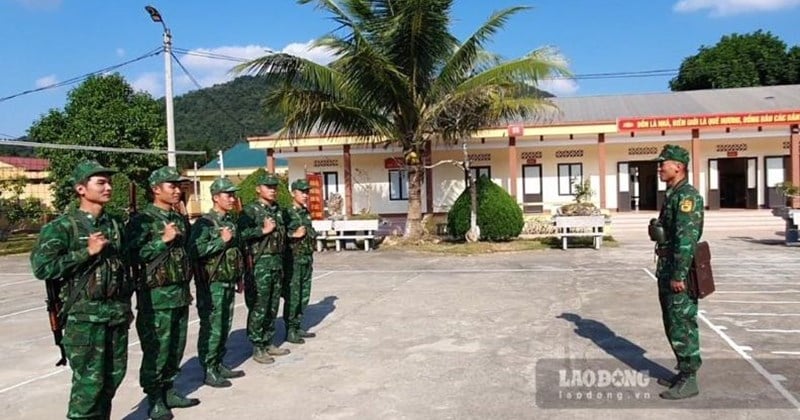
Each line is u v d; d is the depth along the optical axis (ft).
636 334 22.27
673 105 84.38
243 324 27.07
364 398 16.65
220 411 16.17
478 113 54.90
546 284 34.06
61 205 88.84
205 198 107.04
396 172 81.25
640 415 14.74
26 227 92.53
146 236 15.37
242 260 19.51
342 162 82.64
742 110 79.25
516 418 14.83
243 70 51.57
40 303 35.53
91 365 13.10
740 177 78.89
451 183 80.43
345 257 51.67
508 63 52.65
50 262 12.58
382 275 40.19
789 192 52.75
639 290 31.22
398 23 49.49
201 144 166.71
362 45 49.90
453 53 53.88
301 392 17.39
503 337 22.57
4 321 30.19
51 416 16.43
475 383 17.53
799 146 71.67
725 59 120.47
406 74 53.47
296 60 51.26
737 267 39.04
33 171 106.63
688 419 14.37
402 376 18.42
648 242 56.75
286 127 55.98
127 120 87.25
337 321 26.43
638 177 80.33
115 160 86.94
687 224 15.26
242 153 120.78
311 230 23.65
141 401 17.43
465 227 57.41
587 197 67.00
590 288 32.30
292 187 23.56
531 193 80.38
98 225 13.34
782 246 50.60
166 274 15.62
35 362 22.12
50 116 92.84
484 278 37.09
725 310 26.12
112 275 13.34
